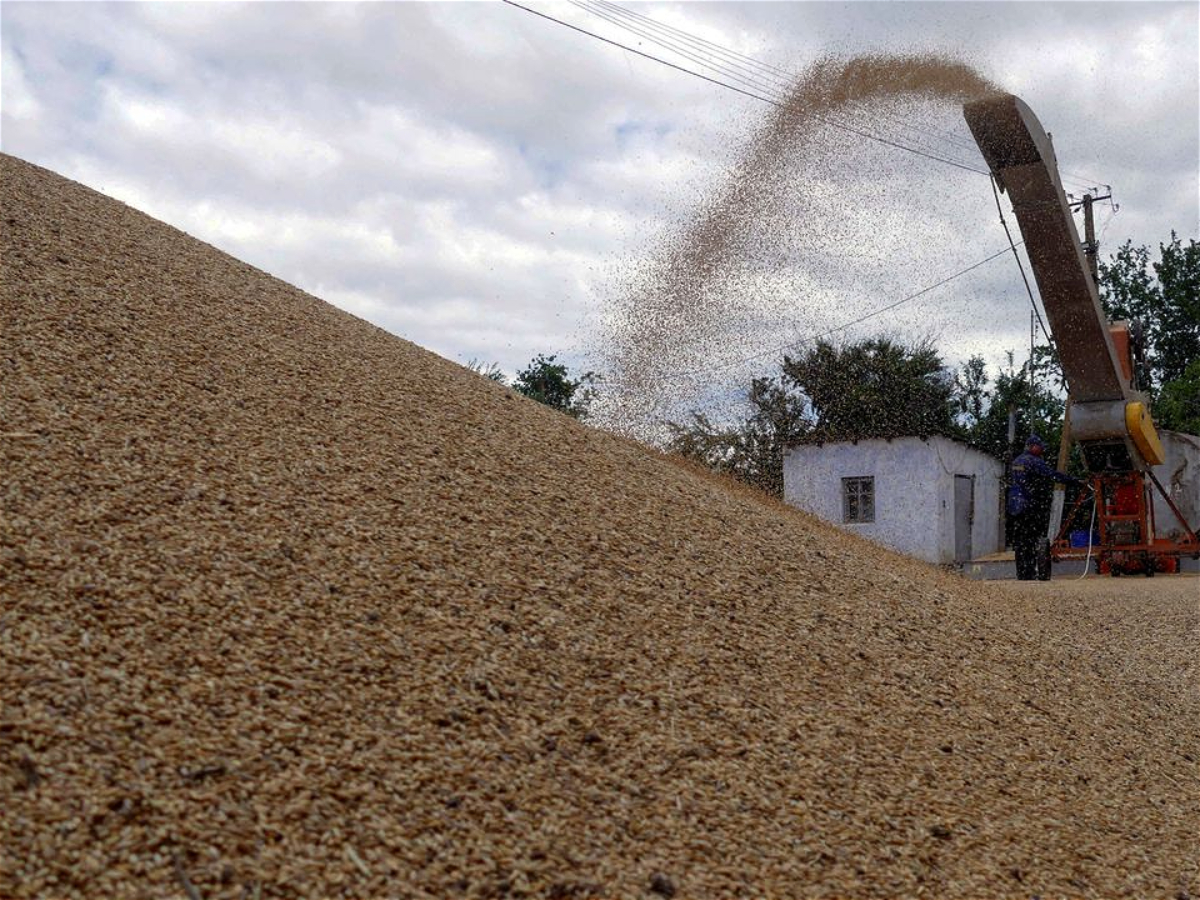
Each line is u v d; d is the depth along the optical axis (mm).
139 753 2439
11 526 3215
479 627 3455
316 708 2795
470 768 2746
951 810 3232
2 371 4219
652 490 5527
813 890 2652
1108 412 12281
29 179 6781
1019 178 10133
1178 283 31062
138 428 4133
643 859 2596
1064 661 5328
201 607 3090
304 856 2285
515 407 6238
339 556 3635
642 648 3666
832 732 3492
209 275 6359
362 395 5312
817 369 19750
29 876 2035
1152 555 12711
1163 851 3381
